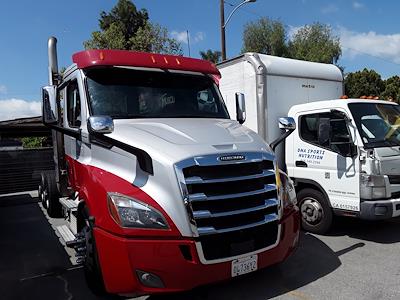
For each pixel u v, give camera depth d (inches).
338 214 261.4
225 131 182.7
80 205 187.3
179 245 146.5
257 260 162.1
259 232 162.9
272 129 306.7
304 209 280.2
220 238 152.9
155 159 154.1
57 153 271.4
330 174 262.7
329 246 245.8
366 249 238.8
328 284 188.5
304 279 195.2
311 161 276.8
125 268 146.6
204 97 225.1
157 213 148.2
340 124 259.8
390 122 267.4
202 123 194.9
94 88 200.2
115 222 149.8
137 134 171.6
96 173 171.0
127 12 1507.1
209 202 151.9
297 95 323.3
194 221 147.5
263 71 303.9
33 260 243.1
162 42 1013.2
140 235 147.3
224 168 156.3
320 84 338.6
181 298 177.9
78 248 183.8
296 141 287.9
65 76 240.2
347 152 253.0
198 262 148.1
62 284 202.2
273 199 167.8
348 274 199.9
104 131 164.4
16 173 562.3
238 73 324.5
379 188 240.8
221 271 153.3
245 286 188.2
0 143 752.3
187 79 225.0
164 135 169.8
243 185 159.9
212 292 182.5
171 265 146.4
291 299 173.9
